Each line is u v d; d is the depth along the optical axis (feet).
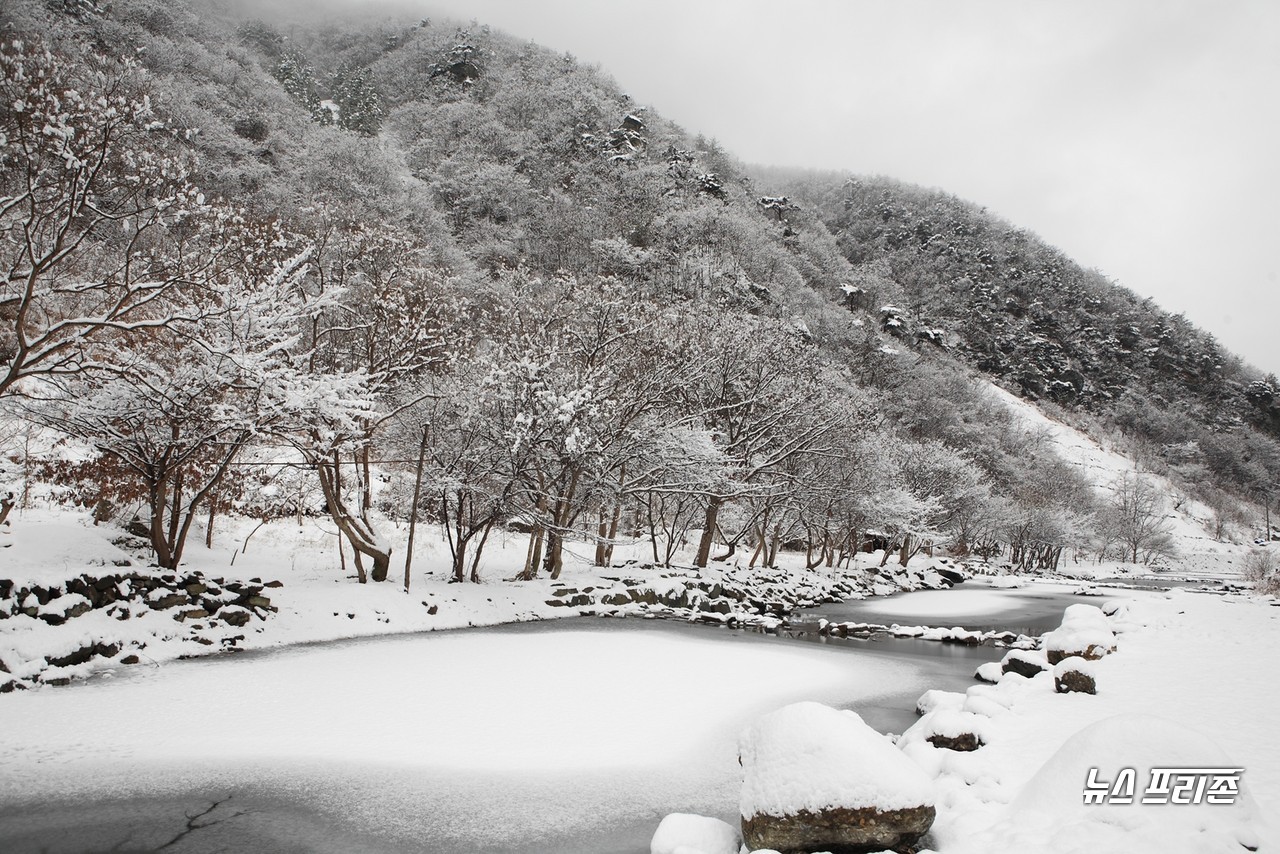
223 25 303.07
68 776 22.18
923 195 489.26
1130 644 46.42
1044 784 17.75
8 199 30.76
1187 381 425.69
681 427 71.72
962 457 174.91
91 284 34.01
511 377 59.62
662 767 25.44
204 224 39.47
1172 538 239.09
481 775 24.02
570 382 64.13
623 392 68.18
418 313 57.36
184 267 41.04
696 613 66.08
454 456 61.57
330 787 22.52
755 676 40.60
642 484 73.46
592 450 62.08
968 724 24.91
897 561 143.95
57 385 39.45
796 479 85.97
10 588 32.86
